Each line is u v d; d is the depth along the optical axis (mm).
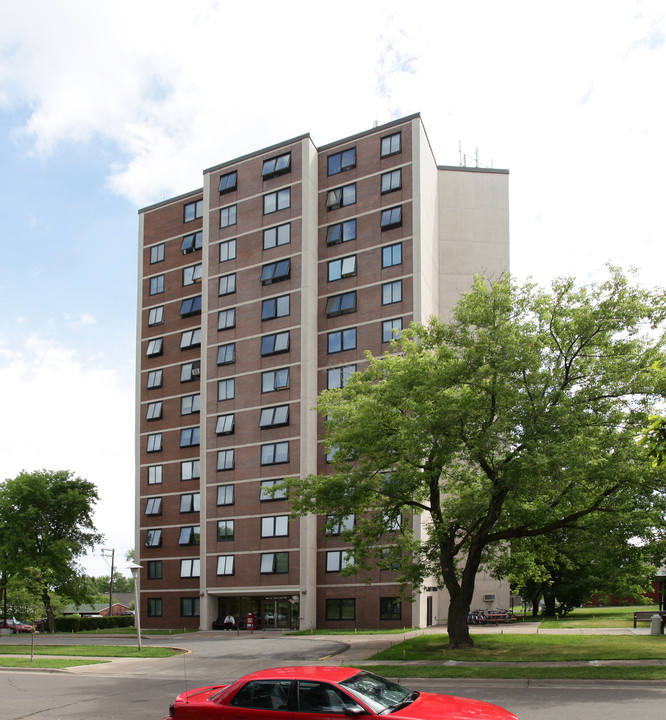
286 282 55219
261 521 52406
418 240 51656
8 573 55531
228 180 60000
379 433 28031
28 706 18594
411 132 53625
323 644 33281
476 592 53812
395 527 46000
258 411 54438
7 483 57250
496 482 26125
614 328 24922
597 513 26094
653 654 23047
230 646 33969
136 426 62594
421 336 29172
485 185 60000
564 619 46062
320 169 57250
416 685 19484
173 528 58250
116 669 26203
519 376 25422
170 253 64375
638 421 23844
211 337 58062
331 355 53469
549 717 14469
